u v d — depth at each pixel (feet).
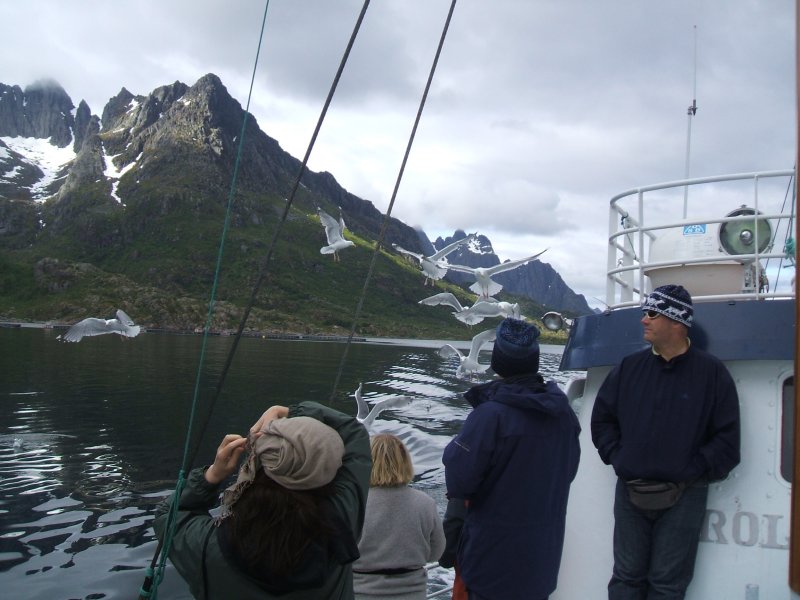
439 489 42.01
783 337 14.17
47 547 31.48
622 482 13.94
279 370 128.77
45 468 46.44
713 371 13.06
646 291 18.42
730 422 12.92
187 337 269.23
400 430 64.69
